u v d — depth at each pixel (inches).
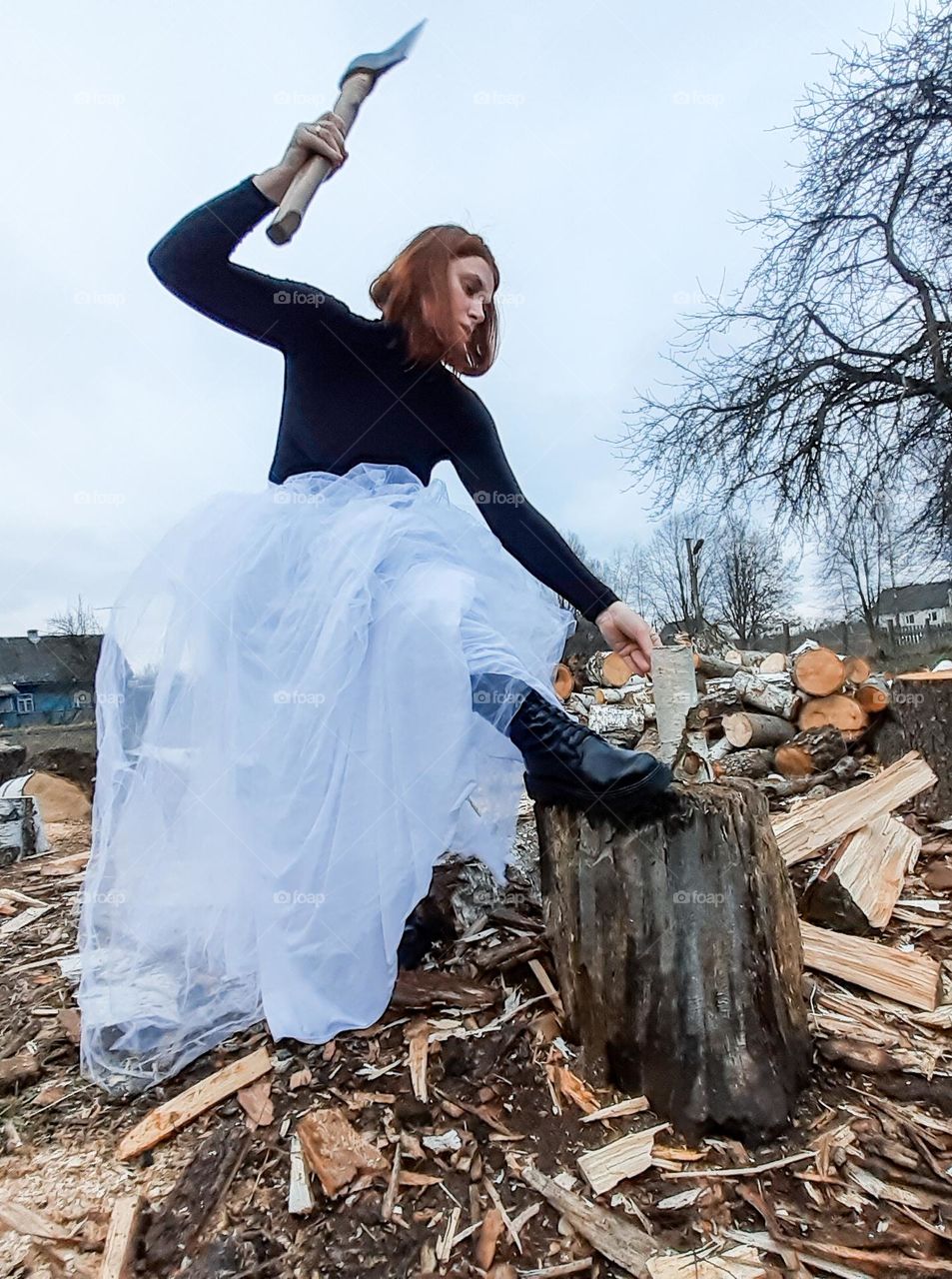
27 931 96.8
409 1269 42.1
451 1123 51.9
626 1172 47.4
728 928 53.1
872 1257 41.6
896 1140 50.1
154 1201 48.1
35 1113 57.7
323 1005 58.2
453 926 76.4
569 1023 59.7
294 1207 45.8
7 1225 46.8
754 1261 41.7
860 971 68.7
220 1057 61.6
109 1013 61.9
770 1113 50.3
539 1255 42.9
